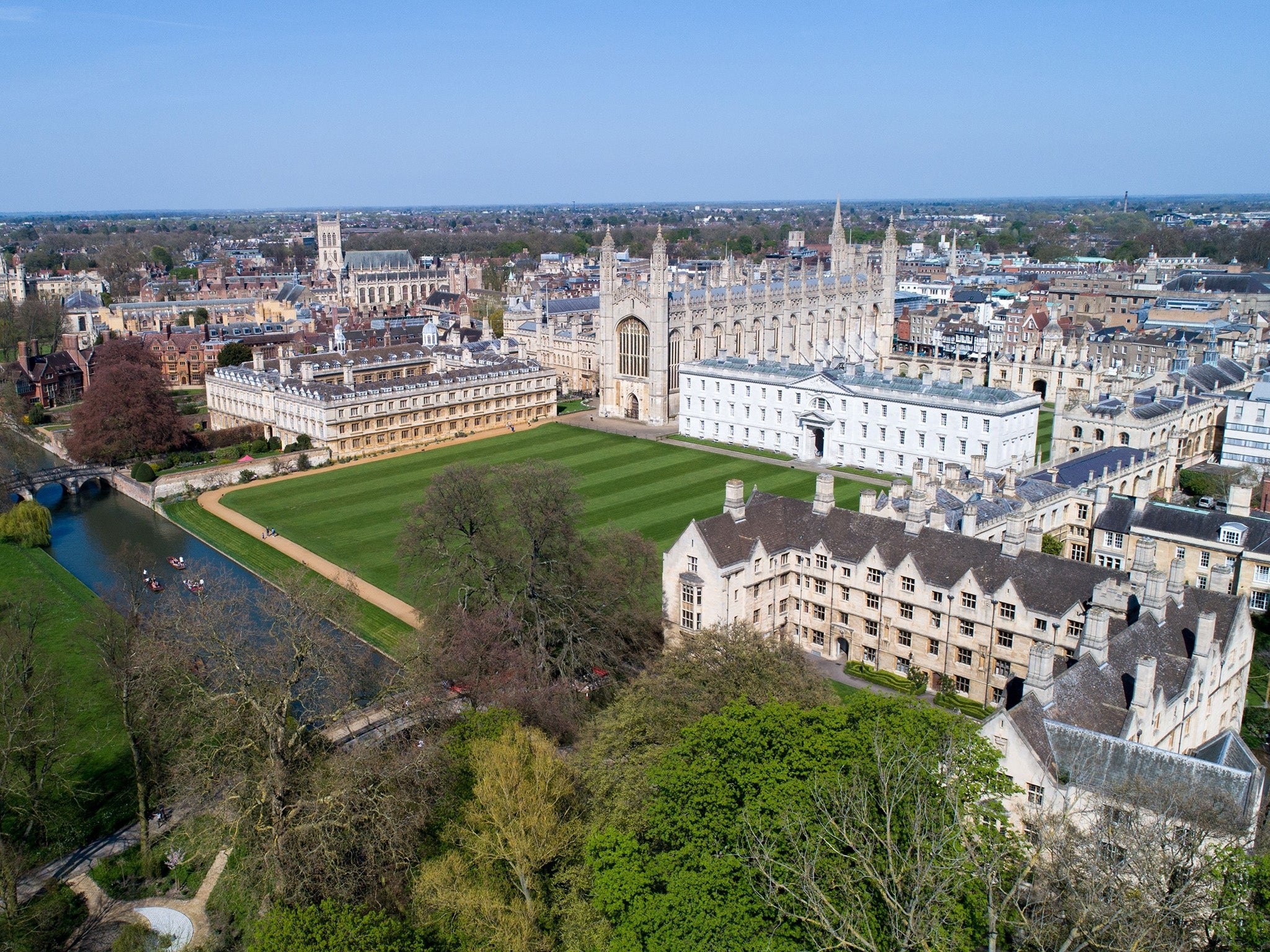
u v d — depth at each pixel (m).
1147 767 71.25
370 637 127.75
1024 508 126.56
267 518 181.88
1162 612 90.75
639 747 78.81
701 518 172.00
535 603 107.00
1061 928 57.84
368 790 77.06
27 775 89.81
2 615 132.12
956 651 108.19
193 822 82.62
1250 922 55.69
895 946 55.84
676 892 60.38
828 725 71.50
